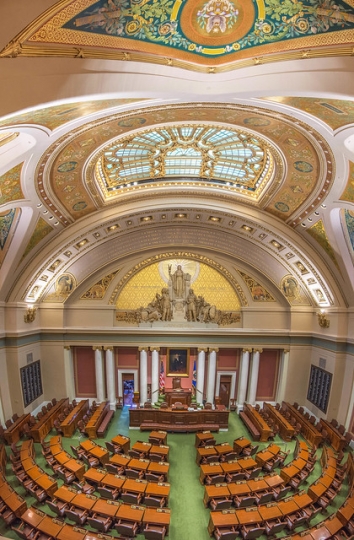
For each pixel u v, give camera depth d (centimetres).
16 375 1603
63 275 1759
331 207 1230
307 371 1895
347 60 559
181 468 1338
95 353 1862
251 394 1908
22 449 1290
